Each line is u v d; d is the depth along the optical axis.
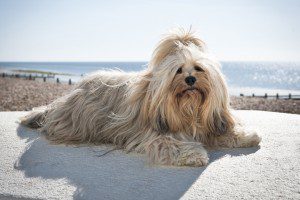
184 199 0.79
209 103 1.06
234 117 1.18
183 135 1.09
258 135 1.15
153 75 1.08
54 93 4.38
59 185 0.89
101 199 0.81
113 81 1.29
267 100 4.54
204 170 0.95
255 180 0.87
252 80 23.53
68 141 1.24
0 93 4.32
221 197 0.79
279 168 0.94
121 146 1.15
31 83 6.91
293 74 33.81
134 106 1.14
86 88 1.33
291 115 1.73
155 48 1.10
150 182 0.89
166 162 1.00
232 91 11.68
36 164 1.04
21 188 0.88
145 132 1.10
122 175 0.94
